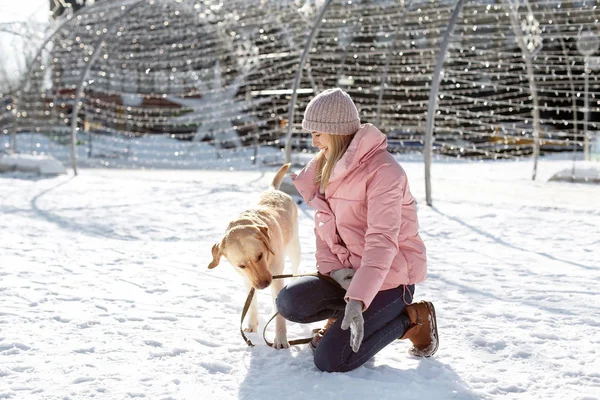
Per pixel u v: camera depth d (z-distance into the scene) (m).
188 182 9.70
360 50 11.91
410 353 2.90
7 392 2.50
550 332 3.20
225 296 3.90
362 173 2.65
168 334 3.20
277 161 13.36
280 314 2.85
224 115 15.55
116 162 13.80
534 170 10.23
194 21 10.56
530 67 9.52
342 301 2.79
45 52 11.86
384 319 2.68
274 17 9.73
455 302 3.77
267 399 2.43
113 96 15.89
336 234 2.80
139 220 6.63
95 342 3.09
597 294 3.90
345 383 2.54
